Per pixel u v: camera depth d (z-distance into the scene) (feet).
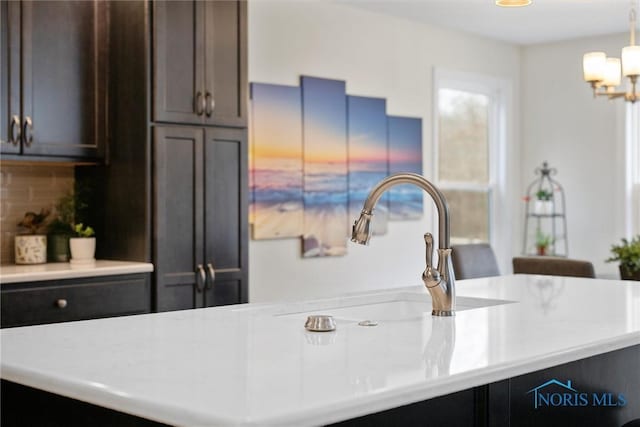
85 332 6.48
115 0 13.73
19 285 11.49
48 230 13.89
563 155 22.80
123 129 13.61
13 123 12.51
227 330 6.56
